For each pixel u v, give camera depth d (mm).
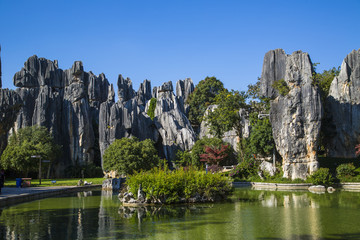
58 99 86375
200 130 93938
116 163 61469
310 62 46531
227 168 60906
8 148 69375
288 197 28703
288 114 45969
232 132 77500
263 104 55562
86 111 86750
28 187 40438
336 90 54625
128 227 15391
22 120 84500
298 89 46000
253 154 57125
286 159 45938
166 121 91250
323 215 18438
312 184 41438
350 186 40844
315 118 44938
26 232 14562
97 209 21750
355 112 52031
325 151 56094
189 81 122250
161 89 111688
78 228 15320
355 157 51219
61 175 81500
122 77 107312
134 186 24359
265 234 13703
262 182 46312
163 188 23422
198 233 13953
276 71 49312
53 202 26406
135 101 87750
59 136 84062
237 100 56406
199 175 25828
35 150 68875
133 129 83438
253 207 21906
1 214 19812
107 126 82375
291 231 14258
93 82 104562
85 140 84812
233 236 13391
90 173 80062
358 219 17141
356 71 52969
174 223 16266
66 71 96062
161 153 91875
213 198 25547
